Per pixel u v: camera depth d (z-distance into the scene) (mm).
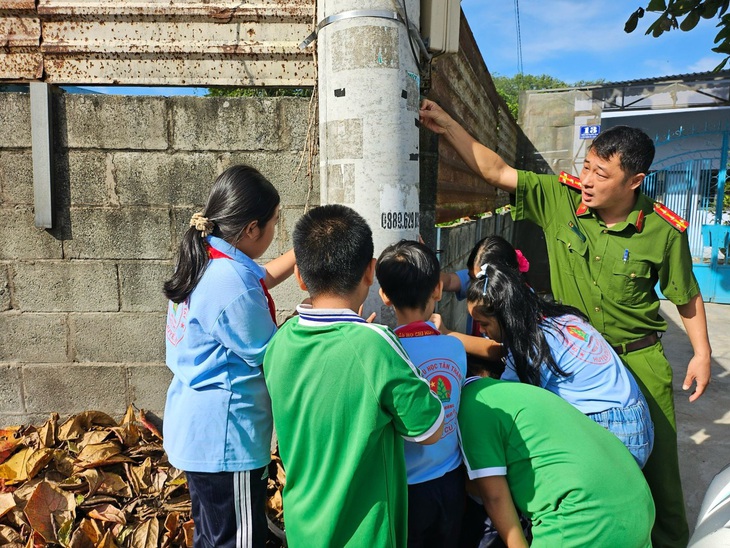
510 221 7078
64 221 2889
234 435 1709
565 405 1722
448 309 3373
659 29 2967
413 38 2096
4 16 2842
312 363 1418
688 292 2316
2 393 3020
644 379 2354
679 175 9203
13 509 2406
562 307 2096
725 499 1938
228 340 1659
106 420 3000
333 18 2000
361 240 1497
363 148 2004
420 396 1367
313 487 1433
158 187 2877
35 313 2955
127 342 2980
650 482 2406
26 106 2797
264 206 1785
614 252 2299
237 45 2861
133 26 2857
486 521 1847
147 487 2574
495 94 5156
